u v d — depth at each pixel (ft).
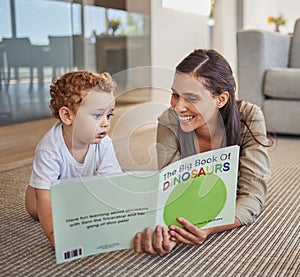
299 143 7.16
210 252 2.80
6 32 7.11
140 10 10.11
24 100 7.56
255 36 7.82
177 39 11.59
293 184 4.55
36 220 3.45
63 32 8.26
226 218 2.72
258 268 2.57
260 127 3.50
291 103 7.65
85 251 2.36
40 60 7.80
